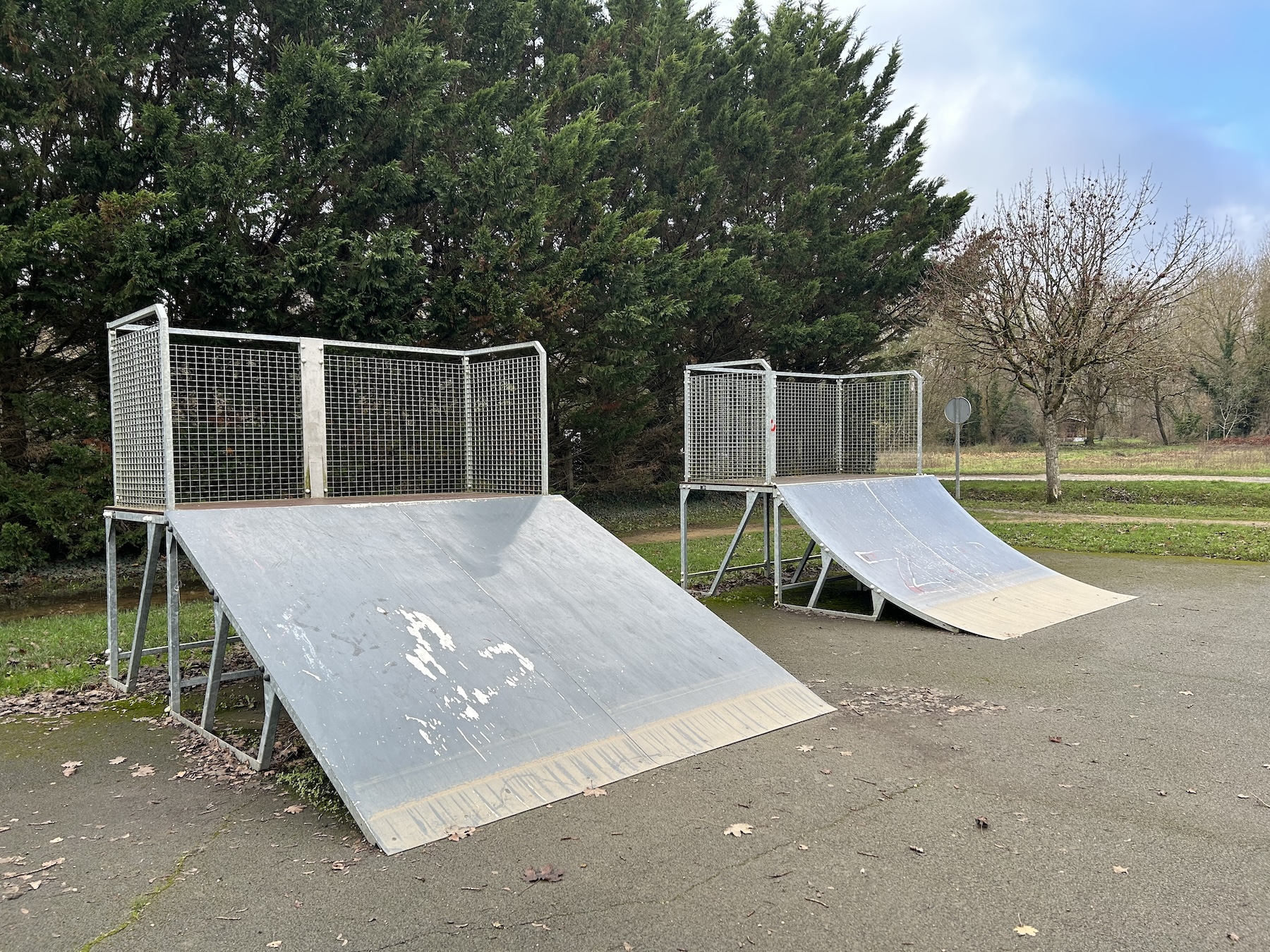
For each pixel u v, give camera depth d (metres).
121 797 3.74
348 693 3.61
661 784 3.77
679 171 16.53
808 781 3.81
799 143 18.03
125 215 8.83
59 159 9.81
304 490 5.87
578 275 12.44
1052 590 8.45
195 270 9.28
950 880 2.90
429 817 3.29
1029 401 42.78
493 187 11.66
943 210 19.34
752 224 17.11
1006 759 4.09
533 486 6.43
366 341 10.84
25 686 5.63
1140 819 3.38
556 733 3.93
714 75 18.48
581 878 2.93
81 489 10.34
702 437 9.16
